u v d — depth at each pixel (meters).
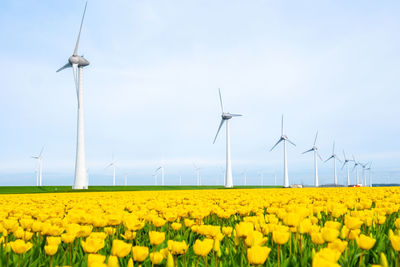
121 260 5.13
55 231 5.79
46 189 70.44
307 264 4.72
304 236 6.34
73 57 62.12
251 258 3.50
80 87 63.31
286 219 5.10
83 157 65.12
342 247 3.95
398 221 5.65
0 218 7.41
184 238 6.83
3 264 5.10
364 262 5.12
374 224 6.75
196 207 9.34
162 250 4.30
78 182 64.56
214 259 4.90
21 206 12.05
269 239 6.23
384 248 5.55
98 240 4.07
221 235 5.10
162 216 8.48
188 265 4.85
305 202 12.77
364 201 9.48
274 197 15.88
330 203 8.80
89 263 3.17
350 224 4.80
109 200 14.61
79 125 64.38
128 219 5.58
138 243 6.80
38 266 5.19
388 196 16.34
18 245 4.53
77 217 6.96
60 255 5.59
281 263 4.81
